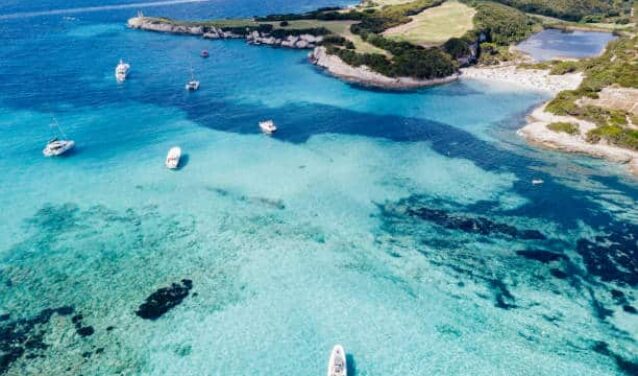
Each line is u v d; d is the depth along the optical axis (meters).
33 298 49.56
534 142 85.75
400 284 52.44
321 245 58.44
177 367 42.56
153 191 69.19
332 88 116.50
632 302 49.75
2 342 44.41
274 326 46.88
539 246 58.12
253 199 67.69
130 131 88.69
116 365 42.56
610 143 82.00
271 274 53.56
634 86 94.75
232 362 43.19
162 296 50.16
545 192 69.44
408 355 44.28
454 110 103.00
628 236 59.59
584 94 97.81
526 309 49.16
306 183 72.00
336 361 41.97
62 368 42.03
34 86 111.88
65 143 79.88
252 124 93.38
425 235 60.28
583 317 48.09
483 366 43.31
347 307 49.31
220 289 51.25
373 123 95.44
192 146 83.12
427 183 72.38
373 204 66.94
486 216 64.06
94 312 48.00
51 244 57.69
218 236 59.75
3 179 71.44
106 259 55.34
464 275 53.69
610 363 43.44
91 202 66.38
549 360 43.81
